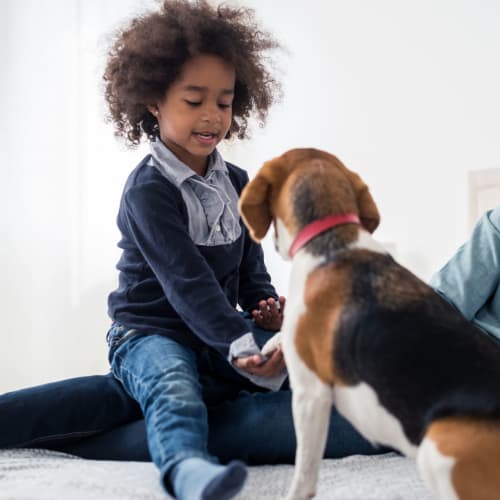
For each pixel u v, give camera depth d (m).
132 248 1.79
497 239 1.73
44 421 1.68
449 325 1.11
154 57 1.76
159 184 1.72
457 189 2.81
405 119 3.00
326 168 1.31
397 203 3.02
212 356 1.73
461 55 2.80
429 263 2.90
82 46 3.07
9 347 2.86
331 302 1.16
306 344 1.18
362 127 3.16
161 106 1.82
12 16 2.91
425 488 1.34
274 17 3.58
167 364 1.52
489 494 0.97
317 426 1.16
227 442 1.59
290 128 3.47
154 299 1.73
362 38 3.17
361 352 1.11
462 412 1.01
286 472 1.49
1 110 2.87
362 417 1.14
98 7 3.09
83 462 1.57
